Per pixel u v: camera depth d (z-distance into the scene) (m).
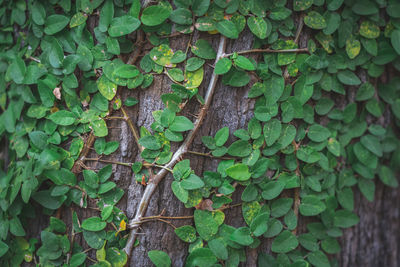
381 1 0.79
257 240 0.78
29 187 0.76
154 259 0.76
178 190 0.75
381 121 0.85
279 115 0.78
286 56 0.77
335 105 0.82
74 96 0.77
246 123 0.77
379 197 0.89
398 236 0.92
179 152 0.76
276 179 0.78
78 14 0.76
